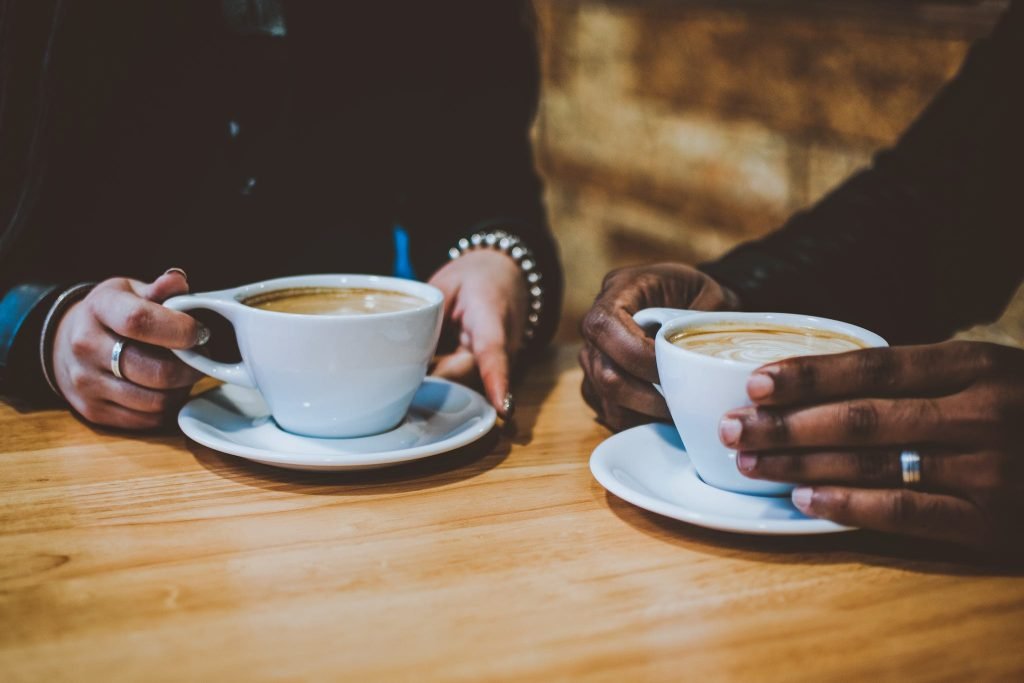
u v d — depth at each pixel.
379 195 1.50
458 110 1.46
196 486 0.81
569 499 0.79
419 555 0.68
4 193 1.16
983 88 1.25
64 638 0.56
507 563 0.67
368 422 0.87
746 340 0.78
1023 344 1.28
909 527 0.67
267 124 1.32
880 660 0.55
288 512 0.76
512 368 1.17
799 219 1.25
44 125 1.13
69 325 0.96
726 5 3.02
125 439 0.93
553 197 4.17
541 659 0.55
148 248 1.33
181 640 0.56
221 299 0.84
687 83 3.29
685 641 0.57
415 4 1.41
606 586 0.64
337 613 0.60
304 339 0.80
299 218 1.45
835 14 2.59
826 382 0.67
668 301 0.96
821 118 2.72
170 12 1.22
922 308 1.20
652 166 3.53
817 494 0.68
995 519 0.67
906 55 2.40
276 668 0.54
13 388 1.01
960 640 0.57
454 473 0.85
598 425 1.00
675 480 0.80
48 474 0.83
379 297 0.92
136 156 1.27
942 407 0.67
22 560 0.67
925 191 1.21
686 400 0.73
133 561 0.67
